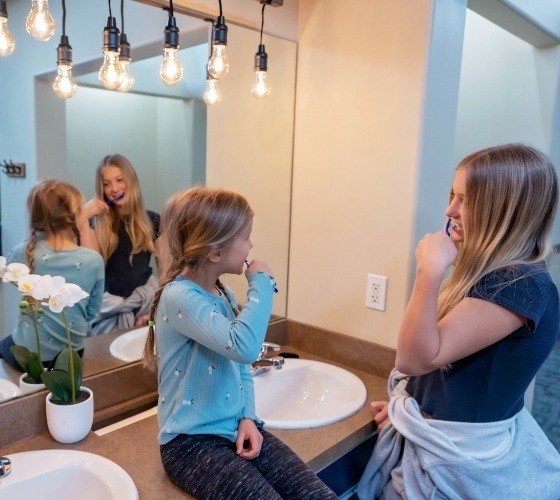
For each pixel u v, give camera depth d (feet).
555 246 8.06
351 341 5.66
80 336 4.50
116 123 4.72
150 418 4.37
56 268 4.40
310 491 3.25
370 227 5.41
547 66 8.01
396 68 5.02
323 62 5.63
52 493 3.36
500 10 6.22
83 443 3.93
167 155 5.14
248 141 5.74
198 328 3.30
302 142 5.94
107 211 4.71
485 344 3.51
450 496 3.71
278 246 6.19
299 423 4.31
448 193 5.54
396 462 4.18
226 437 3.51
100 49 4.49
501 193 3.57
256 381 5.17
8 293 4.06
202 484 3.18
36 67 4.14
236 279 5.91
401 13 4.94
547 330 3.52
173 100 5.10
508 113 8.55
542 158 3.63
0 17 3.77
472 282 3.64
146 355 3.89
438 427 3.84
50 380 3.84
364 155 5.37
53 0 4.11
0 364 3.98
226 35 4.75
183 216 3.50
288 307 6.37
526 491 3.78
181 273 3.63
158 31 4.80
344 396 5.07
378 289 5.40
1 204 4.05
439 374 3.97
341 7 5.41
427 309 3.51
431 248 3.67
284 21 5.70
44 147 4.27
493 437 3.74
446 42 5.01
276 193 6.07
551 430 8.15
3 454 3.74
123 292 4.80
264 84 5.26
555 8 7.27
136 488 3.23
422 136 4.92
